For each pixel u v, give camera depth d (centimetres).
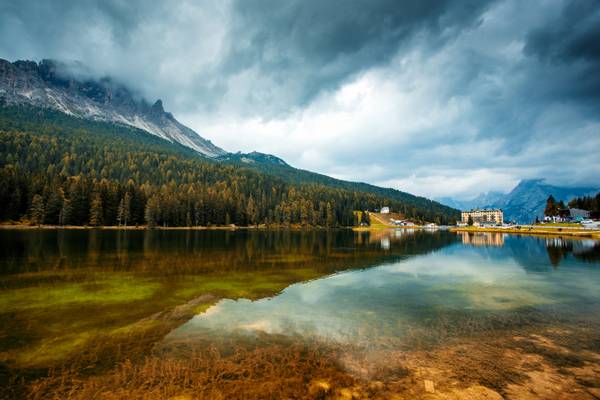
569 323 1738
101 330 1552
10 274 2844
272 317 1792
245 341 1425
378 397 984
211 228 14262
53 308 1903
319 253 5225
